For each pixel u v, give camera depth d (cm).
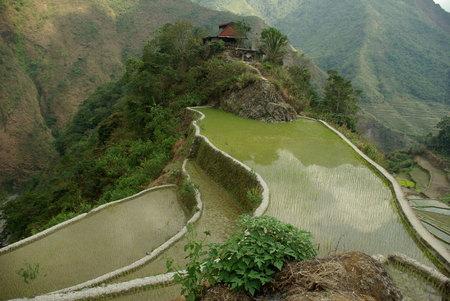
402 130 8038
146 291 590
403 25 16188
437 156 4041
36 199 2470
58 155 5684
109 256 998
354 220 880
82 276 898
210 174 1487
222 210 1158
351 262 390
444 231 1063
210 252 439
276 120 2219
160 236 1118
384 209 955
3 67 7294
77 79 9112
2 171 6209
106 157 2416
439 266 654
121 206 1358
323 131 2006
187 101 2817
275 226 456
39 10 9588
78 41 9938
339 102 3672
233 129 1956
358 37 14912
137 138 2828
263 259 399
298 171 1277
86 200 2073
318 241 752
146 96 3028
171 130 2417
